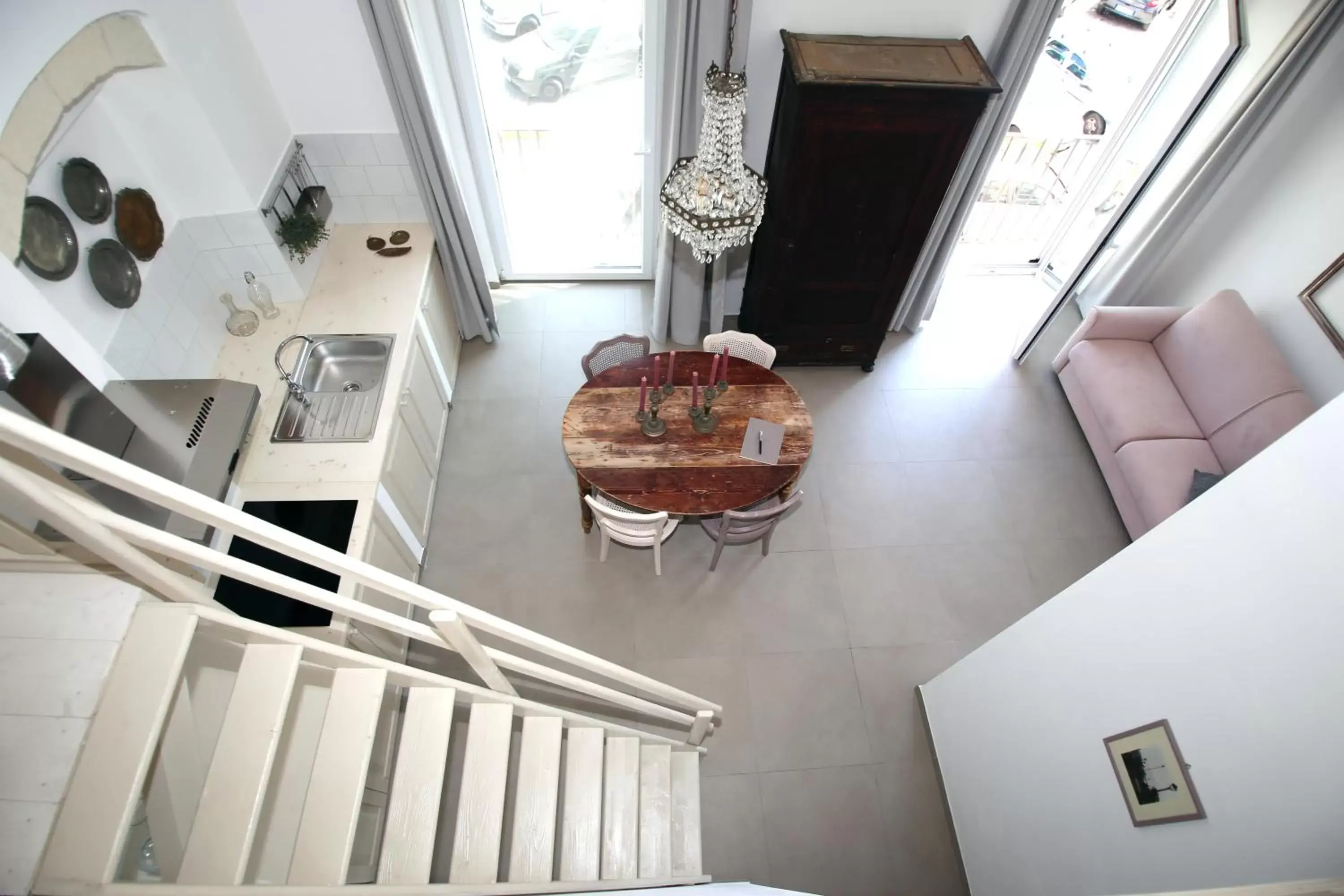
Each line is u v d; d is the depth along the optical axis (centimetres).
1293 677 154
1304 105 339
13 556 142
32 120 190
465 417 410
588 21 350
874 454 407
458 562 353
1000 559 367
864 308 404
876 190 341
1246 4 343
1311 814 147
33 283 204
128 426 214
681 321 441
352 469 276
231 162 280
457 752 294
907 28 333
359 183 364
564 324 463
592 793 230
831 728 314
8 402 171
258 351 311
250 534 124
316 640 161
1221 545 174
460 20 335
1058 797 226
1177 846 181
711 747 307
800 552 365
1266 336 353
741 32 309
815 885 278
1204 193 383
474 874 190
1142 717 194
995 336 471
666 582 352
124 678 133
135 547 152
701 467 305
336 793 160
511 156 437
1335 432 150
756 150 385
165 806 149
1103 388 385
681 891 199
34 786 125
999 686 262
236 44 292
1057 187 484
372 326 326
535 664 200
